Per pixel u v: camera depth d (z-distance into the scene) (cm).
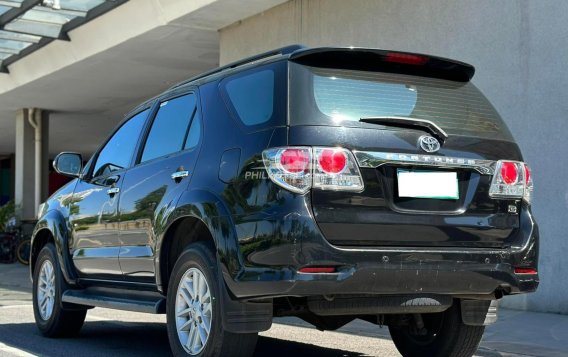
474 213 483
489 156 495
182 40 1470
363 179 453
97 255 643
